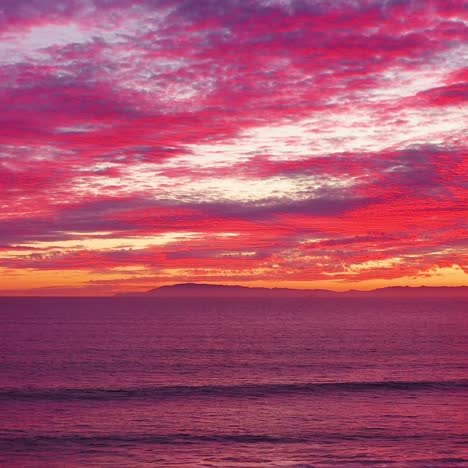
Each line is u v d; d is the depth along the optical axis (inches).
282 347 2984.7
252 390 1796.3
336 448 1158.3
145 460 1080.8
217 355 2628.0
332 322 5251.0
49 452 1137.4
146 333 3769.7
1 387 1813.5
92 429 1323.8
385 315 6786.4
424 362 2422.5
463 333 3937.0
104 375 2053.4
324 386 1859.0
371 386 1857.8
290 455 1106.7
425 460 1051.3
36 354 2586.1
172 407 1558.8
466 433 1275.8
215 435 1268.5
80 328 4114.2
